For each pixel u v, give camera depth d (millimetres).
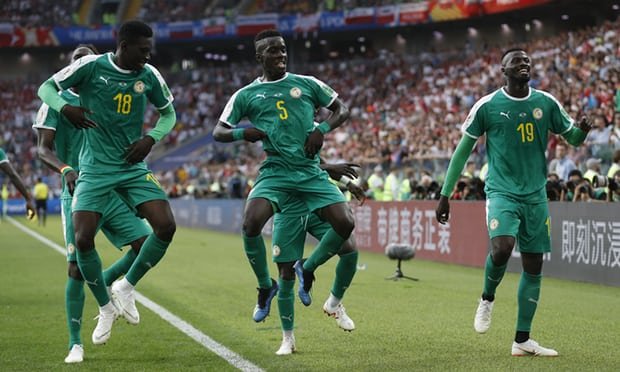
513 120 8023
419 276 16422
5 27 58281
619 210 14227
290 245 8281
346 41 56656
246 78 57969
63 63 64812
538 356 8062
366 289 14180
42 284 15117
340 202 8148
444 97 39844
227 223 34625
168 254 22656
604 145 18875
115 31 58219
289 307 8289
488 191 8211
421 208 20641
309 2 53750
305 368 7570
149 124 56094
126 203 8117
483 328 8227
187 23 56469
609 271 14523
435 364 7691
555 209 16078
